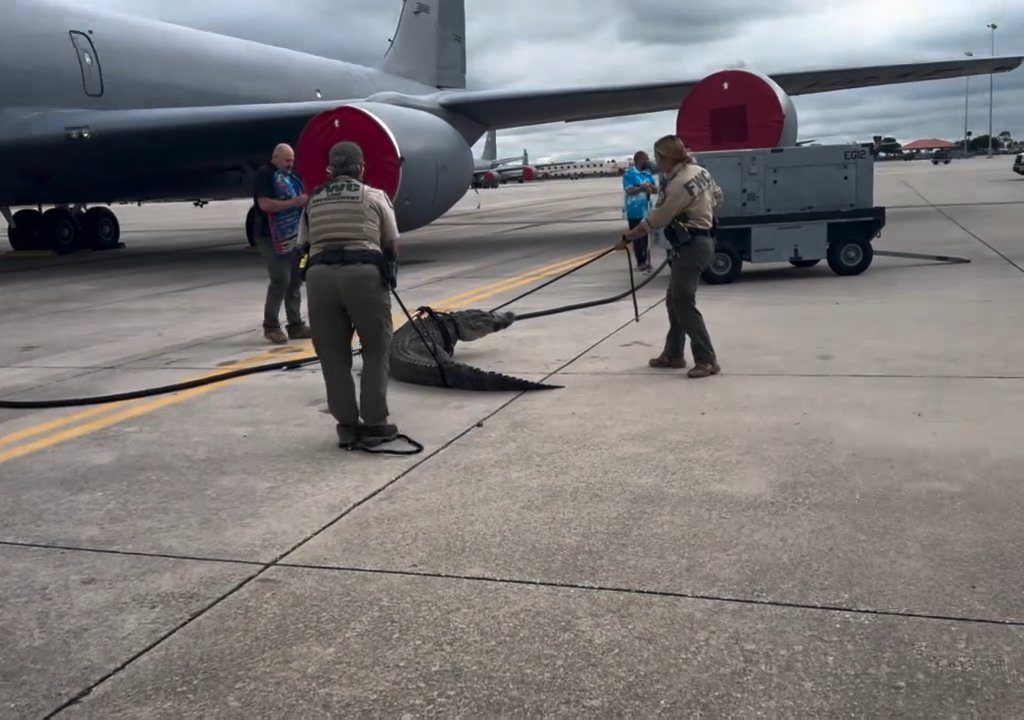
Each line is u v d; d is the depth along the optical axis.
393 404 5.50
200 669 2.67
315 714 2.43
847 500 3.69
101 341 8.30
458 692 2.50
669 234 5.71
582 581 3.10
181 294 11.55
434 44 22.09
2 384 6.63
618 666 2.58
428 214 13.59
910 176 44.91
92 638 2.87
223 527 3.73
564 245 16.50
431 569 3.25
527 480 4.10
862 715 2.31
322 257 4.53
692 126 11.82
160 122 13.35
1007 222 16.69
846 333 7.01
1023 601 2.83
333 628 2.87
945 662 2.52
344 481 4.21
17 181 14.01
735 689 2.45
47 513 3.98
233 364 7.00
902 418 4.73
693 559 3.23
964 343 6.45
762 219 9.96
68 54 13.50
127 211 46.88
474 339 6.71
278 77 17.20
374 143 11.46
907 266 10.97
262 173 7.54
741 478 3.99
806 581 3.02
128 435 5.14
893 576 3.03
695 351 5.81
